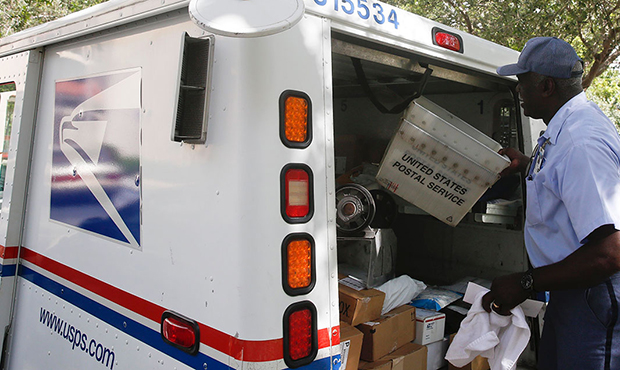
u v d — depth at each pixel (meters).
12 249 2.72
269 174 1.63
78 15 2.40
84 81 2.37
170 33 1.92
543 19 9.01
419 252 3.55
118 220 2.11
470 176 2.54
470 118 3.31
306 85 1.72
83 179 2.33
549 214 1.92
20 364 2.71
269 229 1.62
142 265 1.99
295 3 1.57
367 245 2.88
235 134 1.64
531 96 2.06
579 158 1.76
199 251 1.75
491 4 9.38
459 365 2.20
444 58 2.39
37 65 2.73
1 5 11.37
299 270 1.68
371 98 2.93
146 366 1.95
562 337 1.90
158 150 1.93
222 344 1.66
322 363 1.73
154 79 1.96
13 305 2.77
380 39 2.05
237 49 1.65
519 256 3.04
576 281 1.76
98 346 2.20
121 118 2.12
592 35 10.23
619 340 1.80
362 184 3.18
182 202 1.82
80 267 2.32
